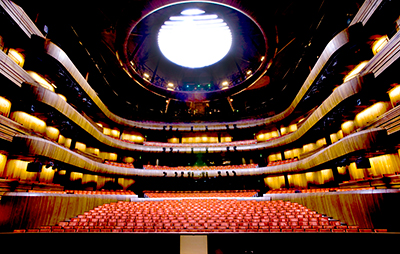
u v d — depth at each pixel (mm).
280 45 12617
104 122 16344
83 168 11477
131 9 10188
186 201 11609
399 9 7027
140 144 17359
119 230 7117
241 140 19172
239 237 6543
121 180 15414
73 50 12797
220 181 16484
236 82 17734
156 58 17094
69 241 6383
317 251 6148
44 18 10406
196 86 19109
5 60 7160
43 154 8164
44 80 10438
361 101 8516
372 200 6289
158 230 7168
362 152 7801
